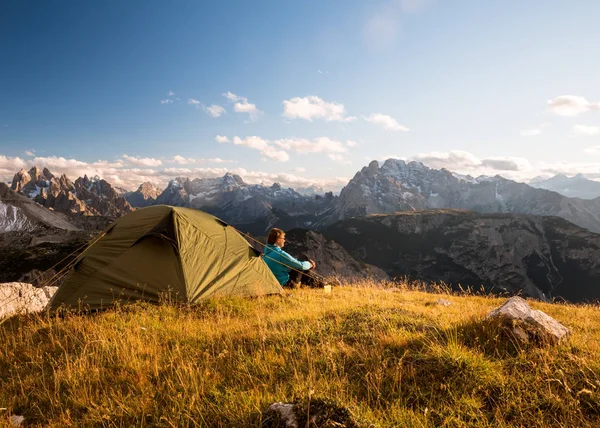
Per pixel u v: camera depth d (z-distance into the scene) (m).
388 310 8.47
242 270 12.50
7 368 6.59
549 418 4.03
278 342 6.70
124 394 5.25
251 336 7.06
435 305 12.02
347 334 6.80
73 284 10.80
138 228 12.16
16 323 9.37
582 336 6.52
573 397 4.25
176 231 11.83
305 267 14.88
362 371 5.25
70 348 7.22
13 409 5.10
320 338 6.61
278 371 5.49
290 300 11.78
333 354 5.79
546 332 5.89
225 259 12.34
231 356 6.11
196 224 12.60
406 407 4.33
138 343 6.90
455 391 4.50
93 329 7.93
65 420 4.54
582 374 4.71
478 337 5.96
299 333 7.07
